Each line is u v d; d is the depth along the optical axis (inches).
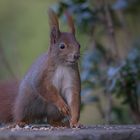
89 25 558.6
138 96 522.3
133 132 349.7
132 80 505.4
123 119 536.1
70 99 402.3
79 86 403.9
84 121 669.3
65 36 397.7
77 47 394.0
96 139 384.8
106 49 557.6
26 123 422.9
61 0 578.2
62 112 403.5
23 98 415.2
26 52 761.0
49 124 421.4
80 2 540.1
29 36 776.9
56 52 395.5
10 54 765.3
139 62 513.0
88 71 532.1
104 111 562.3
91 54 542.9
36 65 410.0
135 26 626.2
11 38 783.1
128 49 593.0
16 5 807.7
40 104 413.4
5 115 428.5
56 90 401.7
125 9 593.9
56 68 399.5
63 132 349.7
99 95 572.4
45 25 779.4
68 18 406.9
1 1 810.2
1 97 428.8
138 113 520.1
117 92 516.4
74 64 402.3
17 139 434.9
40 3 783.1
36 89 404.2
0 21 804.6
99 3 558.3
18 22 796.0
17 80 442.9
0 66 715.4
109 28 545.3
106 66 543.8
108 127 388.8
